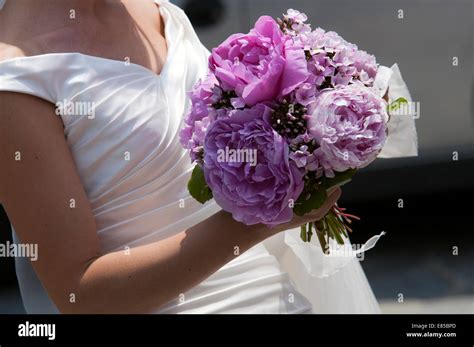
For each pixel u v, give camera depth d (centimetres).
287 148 216
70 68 252
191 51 287
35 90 245
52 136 245
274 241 293
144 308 238
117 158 253
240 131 218
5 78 243
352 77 234
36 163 240
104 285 238
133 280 237
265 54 227
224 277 267
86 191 254
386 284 660
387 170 693
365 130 221
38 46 255
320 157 221
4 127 241
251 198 218
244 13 668
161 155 257
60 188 242
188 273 235
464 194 705
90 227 244
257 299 269
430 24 672
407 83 677
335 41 234
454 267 686
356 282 316
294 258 298
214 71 232
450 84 678
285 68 220
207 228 237
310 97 222
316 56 228
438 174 696
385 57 672
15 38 256
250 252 276
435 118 682
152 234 257
